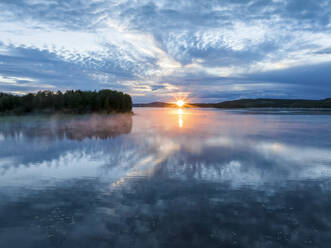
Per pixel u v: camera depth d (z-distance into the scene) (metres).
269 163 8.41
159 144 11.91
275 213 4.67
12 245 3.63
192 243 3.69
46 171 7.38
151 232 4.00
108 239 3.79
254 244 3.66
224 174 7.17
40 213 4.63
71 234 3.93
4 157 9.01
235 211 4.76
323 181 6.57
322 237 3.84
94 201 5.20
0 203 5.07
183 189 5.93
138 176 6.94
